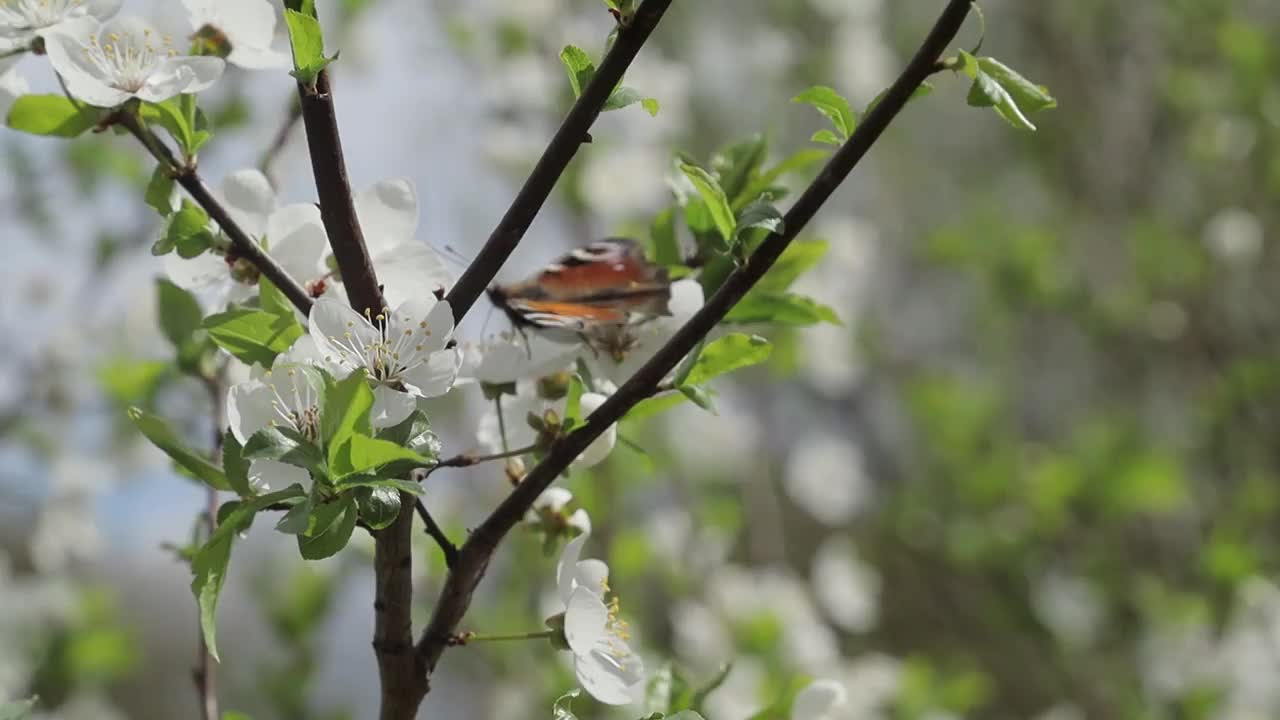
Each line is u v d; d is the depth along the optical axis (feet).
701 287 2.93
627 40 2.72
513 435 2.88
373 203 2.82
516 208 2.75
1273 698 6.22
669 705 2.95
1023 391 9.78
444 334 2.72
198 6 2.82
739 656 4.95
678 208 3.10
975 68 2.70
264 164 3.07
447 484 4.98
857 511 9.28
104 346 5.01
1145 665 6.61
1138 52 9.34
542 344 2.87
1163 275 8.27
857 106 7.15
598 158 4.97
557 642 2.80
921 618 8.71
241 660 6.25
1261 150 8.05
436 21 5.95
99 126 2.74
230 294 2.86
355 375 2.66
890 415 9.77
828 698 2.97
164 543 3.05
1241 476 7.97
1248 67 7.84
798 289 5.34
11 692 4.83
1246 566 6.48
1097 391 9.46
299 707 4.56
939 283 10.39
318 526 2.67
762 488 6.53
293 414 2.71
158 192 2.76
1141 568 7.91
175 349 3.09
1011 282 8.32
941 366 10.14
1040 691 8.11
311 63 2.71
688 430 6.13
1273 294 8.61
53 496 5.14
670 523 5.32
